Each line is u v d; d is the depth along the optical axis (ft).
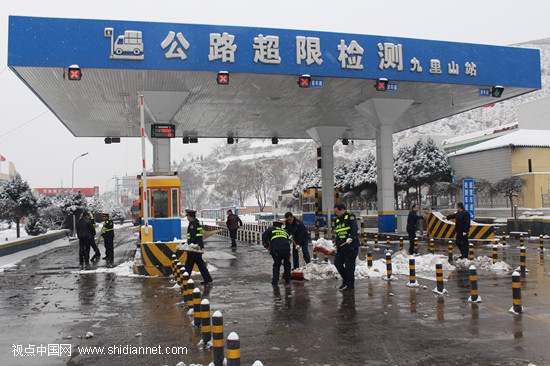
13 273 48.98
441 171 121.60
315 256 49.34
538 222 80.38
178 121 99.25
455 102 87.92
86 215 57.36
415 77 70.03
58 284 40.65
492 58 74.84
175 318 26.94
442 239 75.92
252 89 73.15
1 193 90.27
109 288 37.63
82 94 72.74
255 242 85.56
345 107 89.81
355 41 66.95
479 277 39.11
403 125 111.75
